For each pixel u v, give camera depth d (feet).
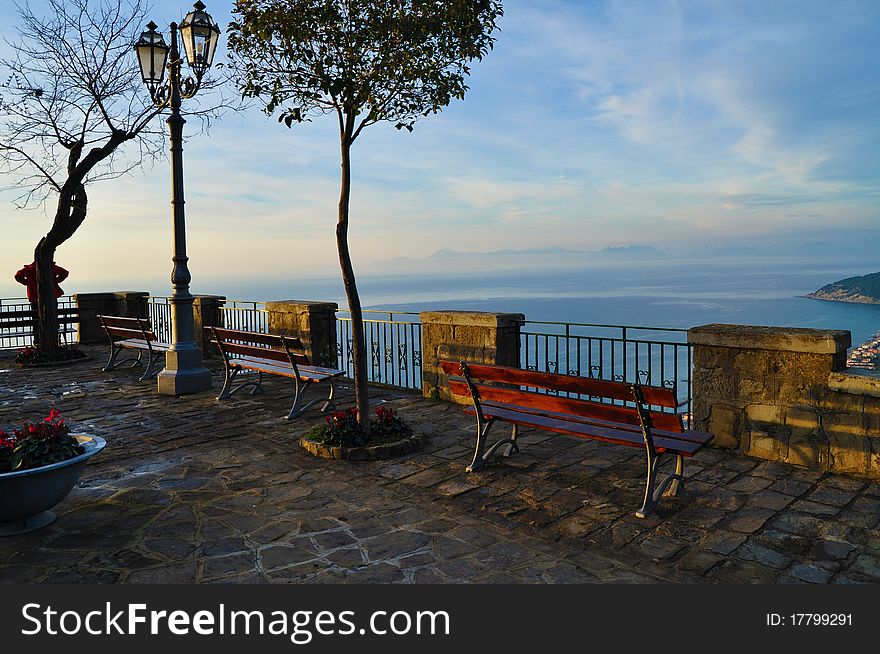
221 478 15.60
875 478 14.58
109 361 33.27
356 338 17.78
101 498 14.25
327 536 12.08
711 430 17.35
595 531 12.18
